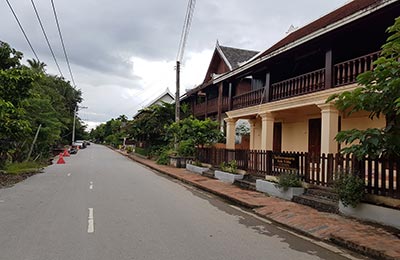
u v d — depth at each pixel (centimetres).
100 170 2047
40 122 2403
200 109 2941
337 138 614
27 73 1455
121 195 1098
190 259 497
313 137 1435
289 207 898
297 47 1138
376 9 812
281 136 1667
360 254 552
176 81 2345
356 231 650
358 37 1014
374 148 561
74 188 1244
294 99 1201
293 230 704
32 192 1136
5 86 1420
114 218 758
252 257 517
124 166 2441
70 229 656
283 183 1023
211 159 1822
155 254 516
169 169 2105
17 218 746
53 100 3356
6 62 1627
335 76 1038
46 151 2856
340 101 596
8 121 1443
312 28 1376
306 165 1012
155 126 3120
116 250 532
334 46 1047
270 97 1399
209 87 2695
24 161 2170
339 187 789
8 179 1470
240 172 1451
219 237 628
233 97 1798
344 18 905
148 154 3309
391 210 688
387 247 547
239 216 837
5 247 539
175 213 838
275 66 1416
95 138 12206
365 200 757
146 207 901
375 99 547
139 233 636
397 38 528
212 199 1095
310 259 518
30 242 568
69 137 5847
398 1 761
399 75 511
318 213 824
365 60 921
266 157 1239
